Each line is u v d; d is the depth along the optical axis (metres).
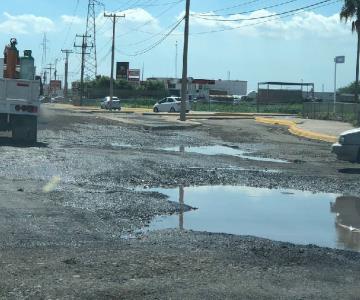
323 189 13.93
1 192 11.48
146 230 9.11
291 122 43.88
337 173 16.88
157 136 29.53
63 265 6.71
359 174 16.73
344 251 7.96
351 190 13.87
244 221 10.17
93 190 12.25
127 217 9.93
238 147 25.16
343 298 5.84
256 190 13.60
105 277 6.25
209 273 6.52
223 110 80.56
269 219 10.40
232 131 35.62
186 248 7.77
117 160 17.36
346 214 10.98
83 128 31.64
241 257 7.33
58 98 126.94
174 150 22.62
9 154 17.42
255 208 11.39
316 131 33.28
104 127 33.47
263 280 6.33
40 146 20.62
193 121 44.19
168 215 10.42
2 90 21.02
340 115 48.56
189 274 6.46
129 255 7.24
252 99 125.12
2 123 21.28
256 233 9.25
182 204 11.44
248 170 16.86
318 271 6.81
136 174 14.91
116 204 10.90
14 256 7.07
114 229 8.98
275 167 17.92
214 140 28.72
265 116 59.88
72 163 16.14
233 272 6.60
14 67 23.50
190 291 5.85
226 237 8.62
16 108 21.22
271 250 7.76
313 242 8.74
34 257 7.07
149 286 5.97
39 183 12.81
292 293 5.92
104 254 7.29
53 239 8.11
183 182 14.30
